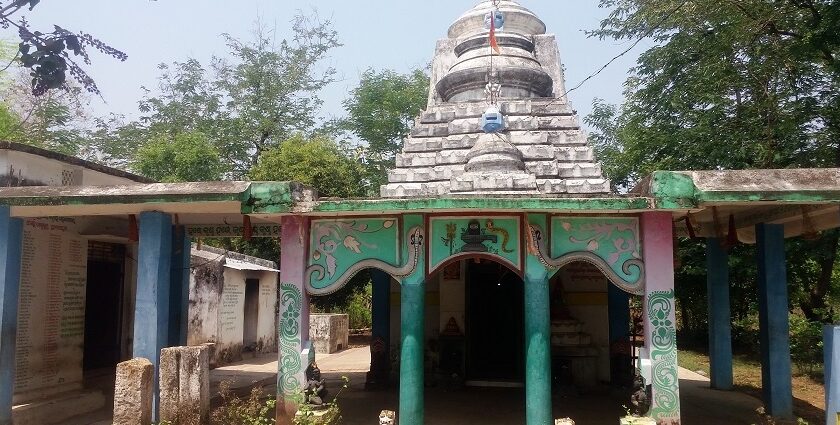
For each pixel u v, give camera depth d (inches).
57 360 405.1
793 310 799.1
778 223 380.2
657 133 717.3
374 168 1180.5
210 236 455.2
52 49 218.1
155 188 313.6
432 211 312.0
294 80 1221.7
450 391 465.4
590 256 313.1
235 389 513.0
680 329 926.4
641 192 312.7
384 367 495.2
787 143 609.0
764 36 600.4
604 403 424.8
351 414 388.5
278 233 447.2
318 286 328.5
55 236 406.3
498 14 570.9
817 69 594.9
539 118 517.7
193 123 1177.4
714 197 278.2
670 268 305.6
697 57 683.4
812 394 498.3
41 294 390.3
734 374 586.6
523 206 295.3
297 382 319.3
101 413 409.4
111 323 520.4
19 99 903.1
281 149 892.0
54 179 399.9
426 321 494.0
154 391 320.5
